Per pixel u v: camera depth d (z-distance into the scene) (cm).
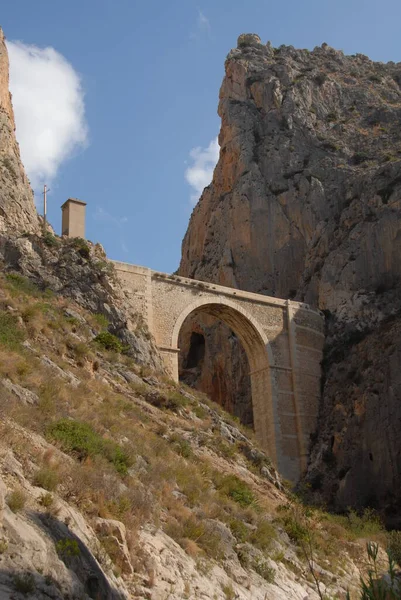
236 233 7412
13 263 4262
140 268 4872
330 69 9356
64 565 1182
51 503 1345
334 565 2512
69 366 3066
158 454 2438
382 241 6153
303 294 6625
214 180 8512
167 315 4919
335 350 5791
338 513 4872
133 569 1435
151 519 1741
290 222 7231
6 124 5350
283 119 8044
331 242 6719
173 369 4775
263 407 5369
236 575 1823
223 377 7100
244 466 3406
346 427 5247
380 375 5284
